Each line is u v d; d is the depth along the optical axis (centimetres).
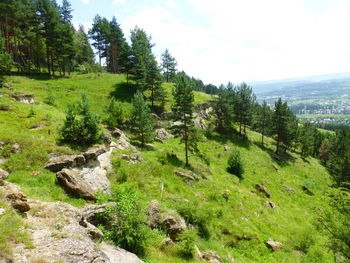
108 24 7281
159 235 1359
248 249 1812
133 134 3644
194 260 1293
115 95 5134
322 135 8550
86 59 8656
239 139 5650
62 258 716
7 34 4988
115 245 1048
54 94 3875
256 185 3538
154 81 5256
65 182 1420
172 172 2634
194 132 3369
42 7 5175
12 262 648
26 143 1745
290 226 2517
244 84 6044
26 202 1009
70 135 1988
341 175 4759
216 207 2250
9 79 4222
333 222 1521
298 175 5041
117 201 1337
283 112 5869
